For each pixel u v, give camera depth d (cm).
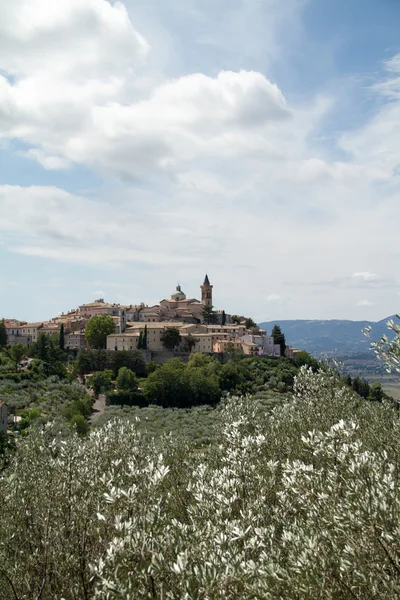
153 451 2841
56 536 1844
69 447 2195
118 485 2092
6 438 5369
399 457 2045
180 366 15162
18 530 2105
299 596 1271
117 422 2759
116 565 1343
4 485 2406
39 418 8681
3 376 12594
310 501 1627
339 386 3441
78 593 1680
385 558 1304
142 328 18975
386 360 1652
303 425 3019
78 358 16250
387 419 2892
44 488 2167
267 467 2323
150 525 1491
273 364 16238
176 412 11456
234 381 14012
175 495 2375
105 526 1816
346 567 1287
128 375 13850
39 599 1675
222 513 1775
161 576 1342
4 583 1784
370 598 1264
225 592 1295
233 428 2589
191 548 1468
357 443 1658
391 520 1280
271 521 1897
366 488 1396
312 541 1373
